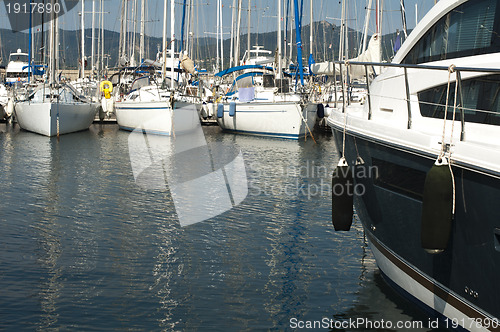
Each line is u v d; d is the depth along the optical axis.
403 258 5.57
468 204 4.45
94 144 19.77
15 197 10.86
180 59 28.44
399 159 5.26
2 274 6.74
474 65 5.10
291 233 8.66
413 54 5.96
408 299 5.81
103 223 9.11
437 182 4.51
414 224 5.21
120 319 5.65
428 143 4.80
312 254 7.66
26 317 5.63
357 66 8.54
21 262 7.18
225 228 8.93
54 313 5.73
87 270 6.96
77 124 24.33
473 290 4.59
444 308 5.06
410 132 5.05
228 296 6.25
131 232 8.64
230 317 5.74
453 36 5.46
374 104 6.51
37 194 11.17
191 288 6.46
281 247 7.96
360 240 8.30
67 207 10.14
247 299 6.17
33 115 22.39
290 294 6.29
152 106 22.58
